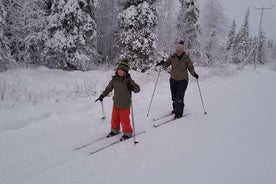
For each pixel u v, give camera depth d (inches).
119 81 224.8
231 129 260.7
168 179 160.2
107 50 921.5
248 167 179.3
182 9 1107.9
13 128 248.5
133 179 159.8
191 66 295.4
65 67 633.0
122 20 725.3
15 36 585.3
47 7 628.4
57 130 249.3
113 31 901.8
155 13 741.3
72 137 231.9
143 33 716.0
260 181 160.9
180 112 296.8
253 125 276.8
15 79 453.4
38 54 637.3
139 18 708.0
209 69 891.4
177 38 1063.6
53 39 603.2
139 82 538.0
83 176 163.3
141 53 727.1
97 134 239.8
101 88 450.6
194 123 277.6
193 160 187.8
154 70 741.9
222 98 419.2
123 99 223.6
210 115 312.2
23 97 358.9
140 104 361.7
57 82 488.7
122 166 176.9
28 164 180.7
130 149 205.3
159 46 956.0
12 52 599.8
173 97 307.0
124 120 225.5
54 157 191.3
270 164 185.0
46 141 222.2
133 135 226.2
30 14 582.9
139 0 719.7
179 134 241.4
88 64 674.8
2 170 172.4
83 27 634.8
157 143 218.2
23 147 209.3
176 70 298.8
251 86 587.5
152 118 294.2
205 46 1230.9
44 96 371.6
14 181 157.9
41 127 256.1
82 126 261.6
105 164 179.8
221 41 1279.5
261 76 906.1
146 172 168.9
